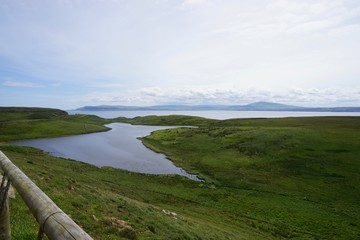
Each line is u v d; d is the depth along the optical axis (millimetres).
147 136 150625
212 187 61812
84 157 92062
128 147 117062
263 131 120125
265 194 58188
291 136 107625
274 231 38219
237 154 92812
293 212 47531
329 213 48000
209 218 39219
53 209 2943
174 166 83625
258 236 34312
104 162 85562
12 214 11430
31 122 176000
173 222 26578
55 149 105062
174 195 52344
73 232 2365
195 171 77438
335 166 76625
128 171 72188
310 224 42312
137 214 24109
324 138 103875
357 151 87375
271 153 90500
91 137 150250
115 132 182750
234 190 60438
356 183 64562
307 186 63906
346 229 40812
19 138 131875
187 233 23938
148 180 63750
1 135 134500
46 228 2684
